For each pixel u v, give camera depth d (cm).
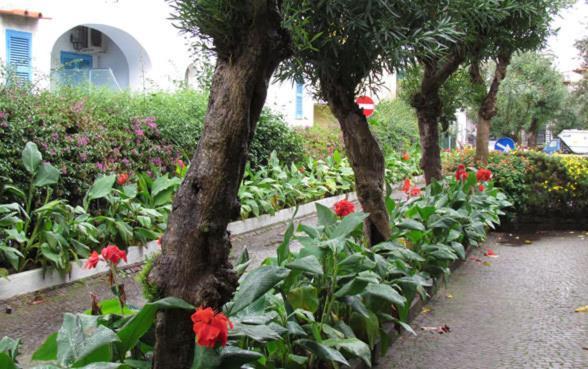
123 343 305
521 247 1108
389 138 2273
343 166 1730
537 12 796
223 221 302
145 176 1002
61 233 799
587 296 755
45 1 1464
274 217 1298
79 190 932
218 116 301
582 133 2838
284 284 413
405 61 512
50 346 310
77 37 1764
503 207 1245
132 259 906
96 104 1052
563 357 545
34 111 874
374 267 470
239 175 309
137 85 1741
